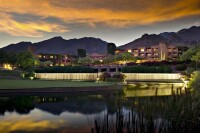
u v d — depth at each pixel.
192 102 6.77
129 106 9.91
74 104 20.78
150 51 127.88
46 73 69.31
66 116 15.85
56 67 70.94
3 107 19.45
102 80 50.41
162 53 122.50
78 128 12.65
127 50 138.50
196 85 10.66
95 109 17.59
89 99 23.89
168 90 32.50
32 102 22.14
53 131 12.24
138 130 6.48
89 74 63.72
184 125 6.49
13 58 102.75
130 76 67.56
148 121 6.54
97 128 6.55
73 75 66.19
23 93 28.55
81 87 32.09
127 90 33.47
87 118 14.91
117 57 106.25
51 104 20.94
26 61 87.75
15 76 70.12
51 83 41.75
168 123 6.64
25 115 16.28
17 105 20.42
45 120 14.78
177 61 81.69
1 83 40.19
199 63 55.53
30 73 66.06
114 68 90.00
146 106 6.91
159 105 6.92
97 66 91.81
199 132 6.40
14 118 15.38
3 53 102.69
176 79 64.38
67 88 31.16
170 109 6.71
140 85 44.62
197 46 79.50
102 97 25.20
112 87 36.16
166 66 73.81
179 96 7.15
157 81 58.81
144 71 70.25
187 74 49.28
